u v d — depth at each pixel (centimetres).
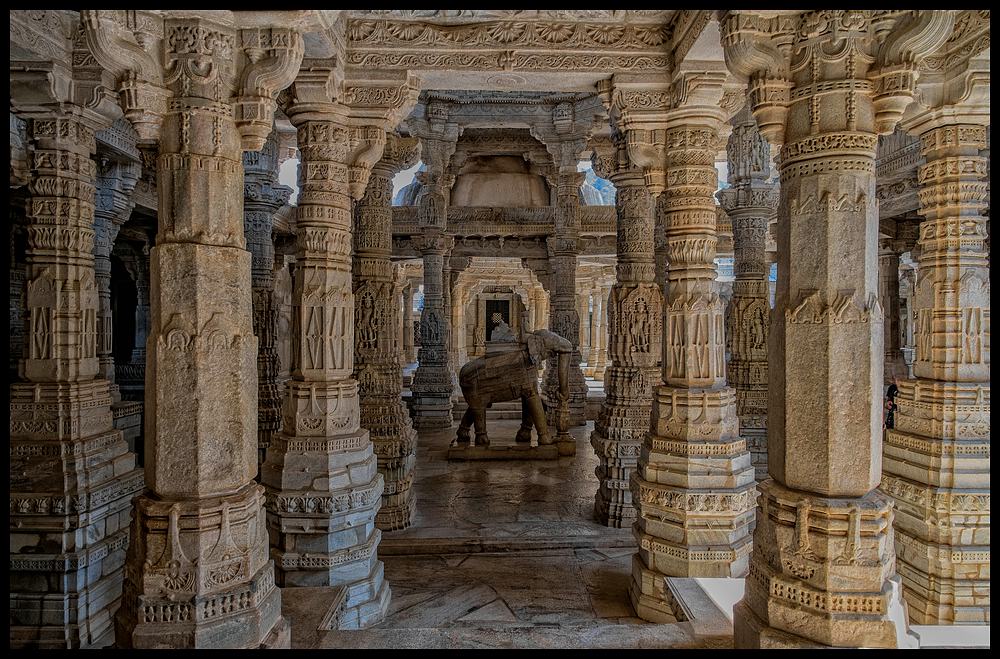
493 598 599
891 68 337
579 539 734
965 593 542
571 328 1500
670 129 598
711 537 553
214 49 347
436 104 1383
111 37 323
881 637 326
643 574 558
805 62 354
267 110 364
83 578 582
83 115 598
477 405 1188
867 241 342
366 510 571
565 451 1178
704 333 595
